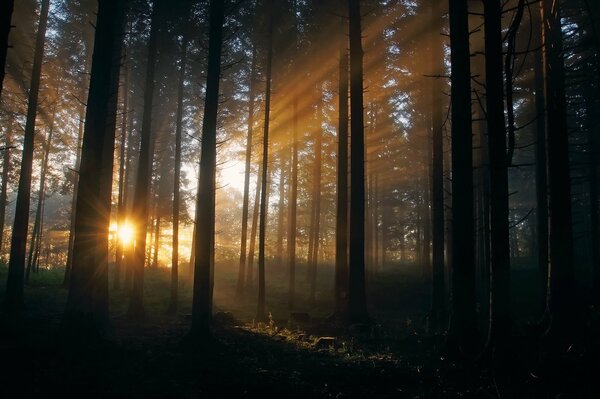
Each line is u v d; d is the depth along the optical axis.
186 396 7.41
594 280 21.50
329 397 7.64
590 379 7.37
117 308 21.91
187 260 47.69
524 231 50.59
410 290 29.77
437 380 8.53
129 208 37.31
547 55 12.91
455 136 11.16
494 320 8.47
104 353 10.24
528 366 8.35
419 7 19.66
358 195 18.12
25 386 7.56
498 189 8.47
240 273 27.27
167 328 16.73
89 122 11.75
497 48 8.66
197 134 32.62
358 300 17.58
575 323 11.46
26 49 22.17
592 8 14.60
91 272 11.27
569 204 12.43
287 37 23.22
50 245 51.41
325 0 21.22
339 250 20.78
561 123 12.73
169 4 19.88
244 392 7.77
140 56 23.94
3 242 49.69
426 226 33.53
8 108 26.23
